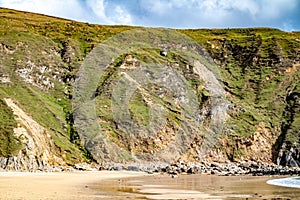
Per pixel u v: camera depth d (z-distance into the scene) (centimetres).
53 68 10350
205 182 5072
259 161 9888
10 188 3547
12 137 6397
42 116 8188
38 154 6612
